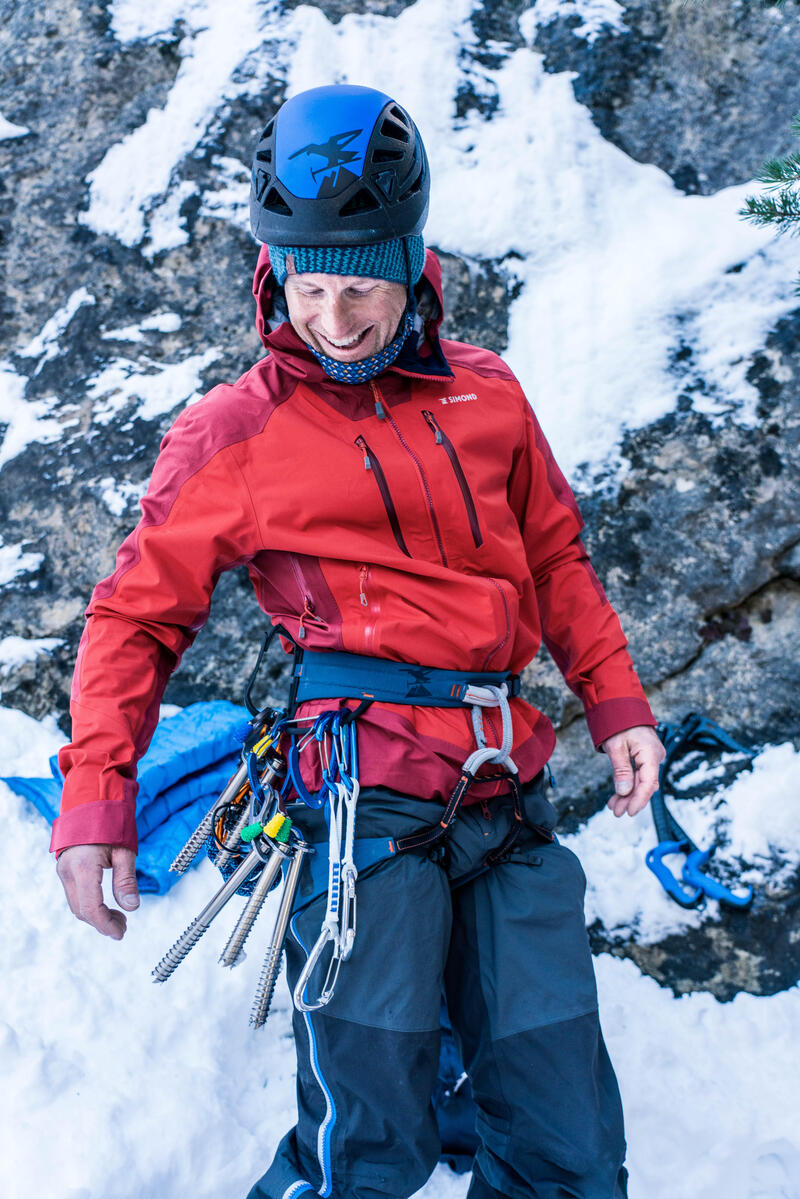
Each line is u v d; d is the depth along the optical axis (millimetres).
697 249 2820
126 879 1317
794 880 2199
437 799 1419
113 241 2998
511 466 1626
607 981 2211
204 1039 1942
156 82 3145
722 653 2566
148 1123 1742
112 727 1366
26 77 3195
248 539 1438
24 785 2311
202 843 1487
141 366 2881
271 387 1483
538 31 3195
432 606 1438
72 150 3104
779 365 2650
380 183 1312
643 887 2312
